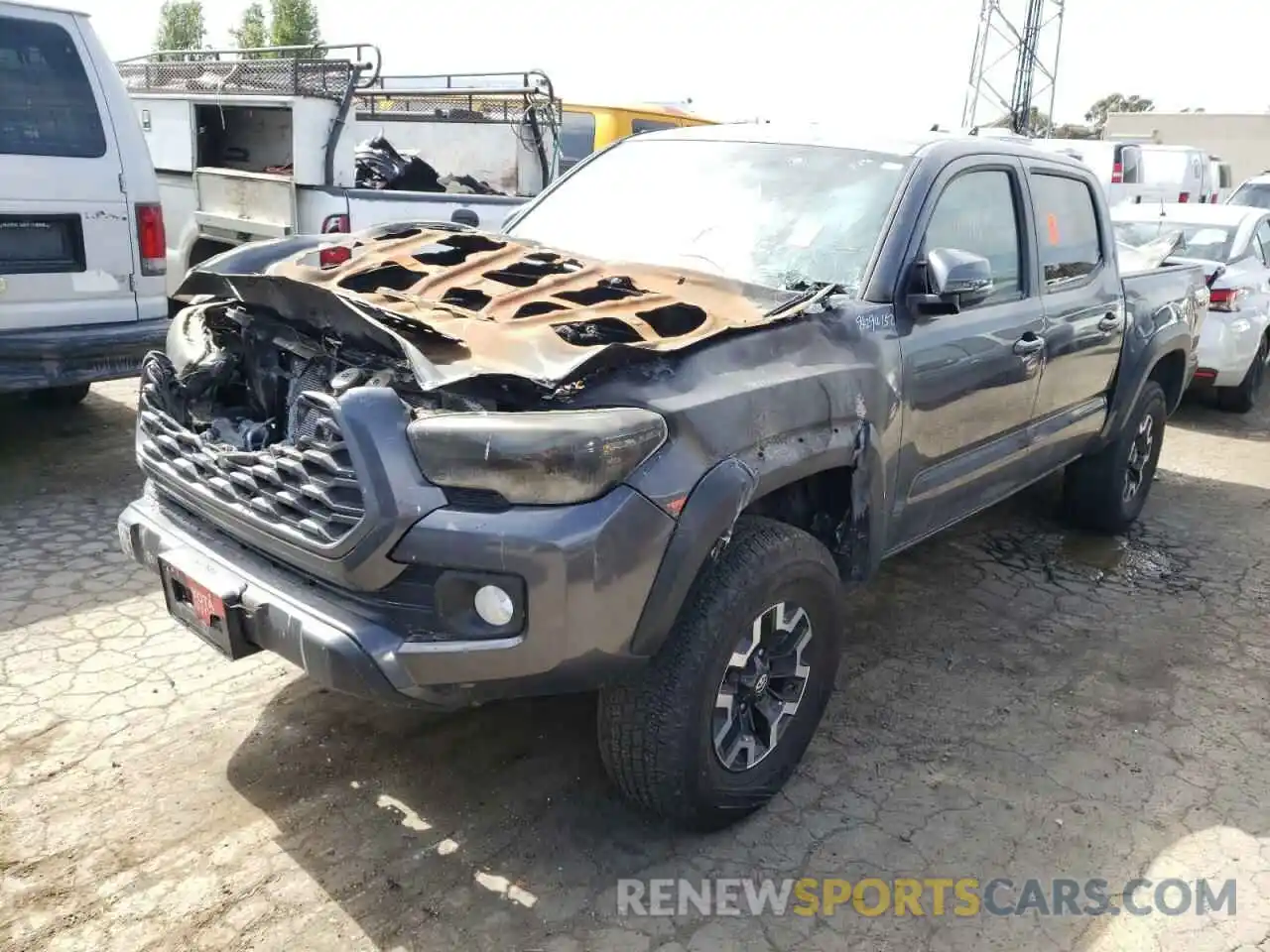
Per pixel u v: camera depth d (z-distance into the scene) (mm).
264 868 2756
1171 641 4461
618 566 2408
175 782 3074
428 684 2436
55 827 2854
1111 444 5352
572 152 10195
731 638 2730
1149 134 36938
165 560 2848
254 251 3549
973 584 4969
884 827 3092
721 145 4090
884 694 3873
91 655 3730
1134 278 5336
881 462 3275
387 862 2811
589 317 2783
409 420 2412
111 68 5379
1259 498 6672
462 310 2842
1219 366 8492
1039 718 3762
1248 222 9312
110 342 5387
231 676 3654
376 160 7945
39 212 5156
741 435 2693
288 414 3014
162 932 2520
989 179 4078
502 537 2318
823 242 3549
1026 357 4090
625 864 2869
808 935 2654
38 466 5625
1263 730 3758
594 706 3619
